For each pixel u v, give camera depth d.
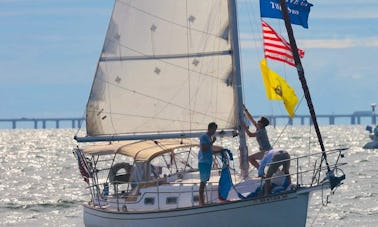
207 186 47.47
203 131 51.78
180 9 52.56
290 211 45.50
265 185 45.72
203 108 51.78
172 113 52.91
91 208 52.97
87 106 54.88
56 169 182.38
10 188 125.50
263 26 50.16
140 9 53.69
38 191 118.25
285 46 49.41
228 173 46.16
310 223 74.19
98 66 54.75
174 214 46.31
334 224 73.25
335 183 46.00
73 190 119.81
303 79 47.66
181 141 52.94
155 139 53.12
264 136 48.91
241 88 50.72
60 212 87.94
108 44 54.53
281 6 48.12
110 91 54.44
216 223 45.59
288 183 46.16
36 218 82.19
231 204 45.12
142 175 49.84
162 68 53.16
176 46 52.72
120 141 56.22
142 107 53.78
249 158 49.28
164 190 48.34
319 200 92.62
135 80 53.91
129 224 48.50
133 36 53.91
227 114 50.97
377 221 74.75
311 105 47.66
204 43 51.88
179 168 52.56
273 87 49.62
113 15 54.34
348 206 87.12
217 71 51.34
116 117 54.28
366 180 126.69
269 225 45.59
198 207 45.59
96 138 54.56
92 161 55.03
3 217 83.38
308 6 49.94
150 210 47.19
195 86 52.16
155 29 53.38
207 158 45.53
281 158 45.62
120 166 53.75
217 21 51.41
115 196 52.47
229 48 51.03
